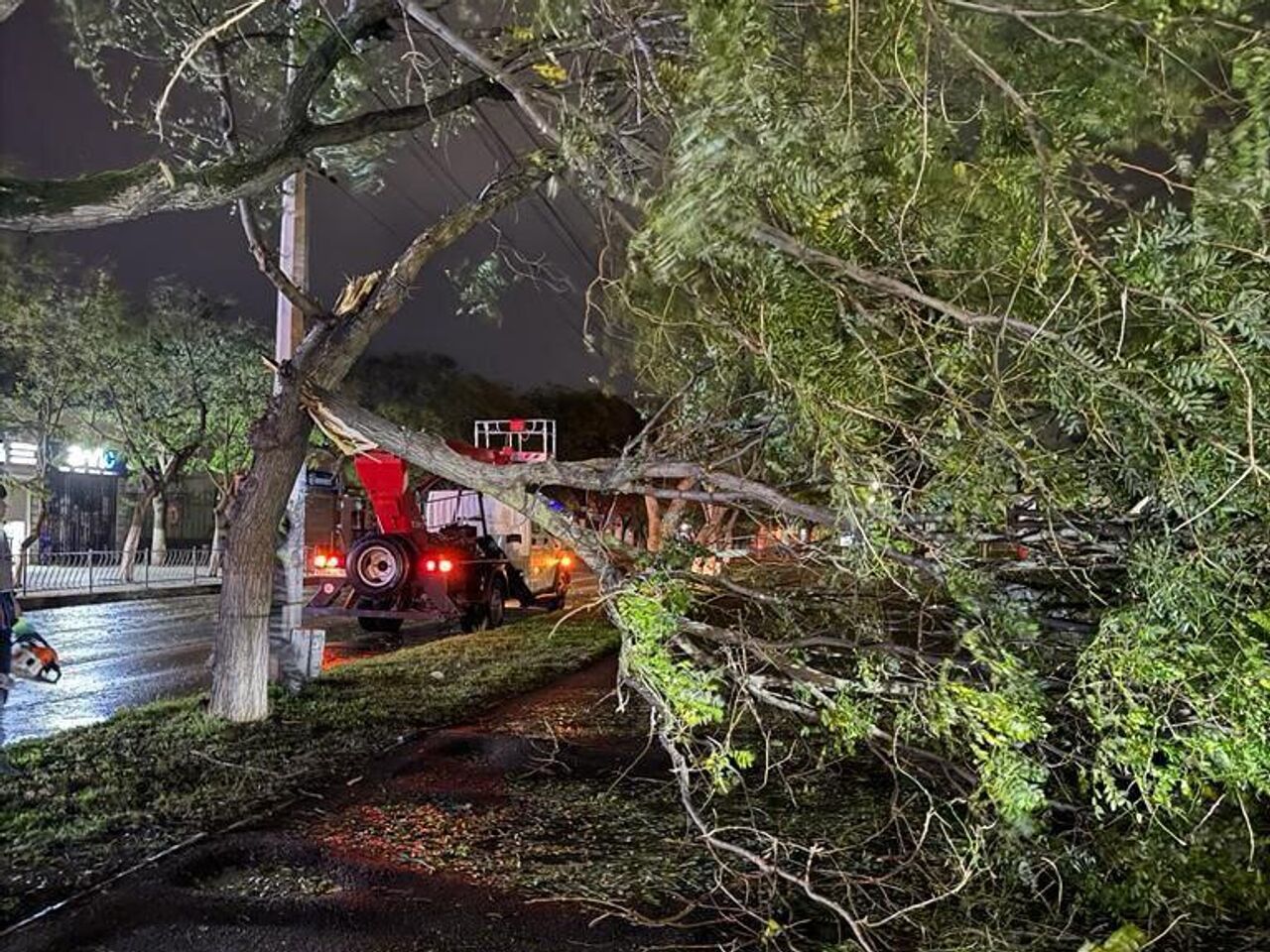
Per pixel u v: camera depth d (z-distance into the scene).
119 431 26.45
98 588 24.58
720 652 5.41
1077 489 4.27
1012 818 4.34
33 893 4.80
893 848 5.53
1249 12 3.19
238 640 8.25
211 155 7.73
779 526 5.76
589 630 15.27
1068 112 3.47
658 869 5.33
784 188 3.53
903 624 5.36
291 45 7.84
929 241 3.91
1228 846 4.46
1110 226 3.63
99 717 9.55
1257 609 3.94
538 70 4.56
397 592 15.51
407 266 8.04
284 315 9.66
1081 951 4.20
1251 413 3.47
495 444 18.05
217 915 4.66
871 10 3.43
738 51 3.26
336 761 7.21
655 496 5.97
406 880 5.15
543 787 6.77
